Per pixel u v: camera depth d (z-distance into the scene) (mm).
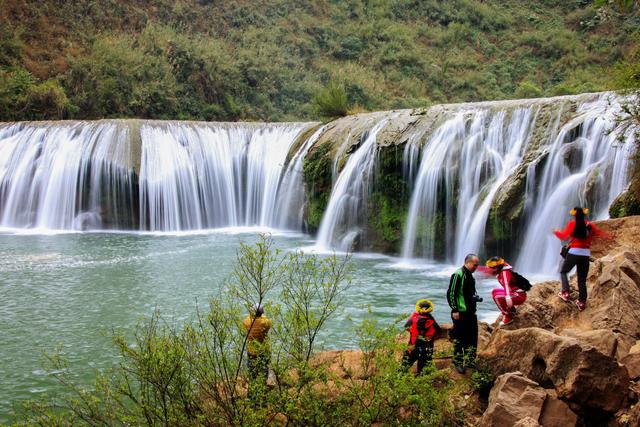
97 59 38844
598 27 56344
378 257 21359
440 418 6680
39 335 12547
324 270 8641
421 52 55531
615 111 17484
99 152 27391
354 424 6379
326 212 23750
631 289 8859
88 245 22703
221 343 6809
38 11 40906
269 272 8664
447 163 20984
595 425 6781
